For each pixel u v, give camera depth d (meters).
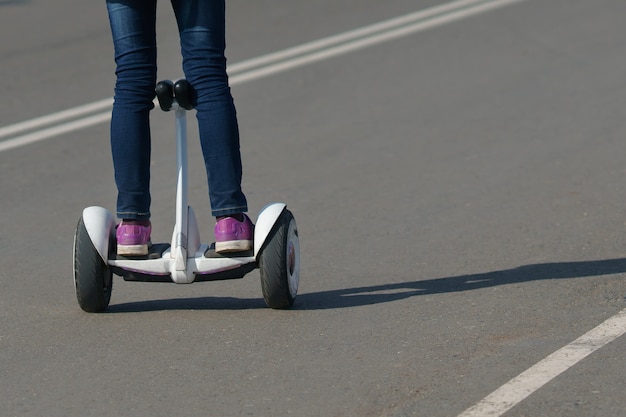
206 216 16.80
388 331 11.30
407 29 30.66
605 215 16.22
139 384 10.00
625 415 9.16
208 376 10.14
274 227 11.68
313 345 10.91
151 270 11.66
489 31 30.06
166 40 29.28
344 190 18.03
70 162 20.19
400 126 22.05
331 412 9.29
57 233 16.09
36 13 33.19
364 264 14.10
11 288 13.34
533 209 16.64
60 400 9.69
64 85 25.78
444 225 15.94
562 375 10.01
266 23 31.83
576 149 20.11
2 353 10.93
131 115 11.49
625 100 23.41
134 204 11.61
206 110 11.39
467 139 20.98
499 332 11.23
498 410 9.27
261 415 9.27
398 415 9.20
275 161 19.94
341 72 26.53
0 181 19.02
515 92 24.33
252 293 12.87
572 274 13.35
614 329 11.24
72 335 11.39
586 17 31.22
